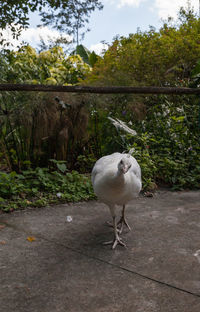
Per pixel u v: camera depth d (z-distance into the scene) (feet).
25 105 16.52
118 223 11.80
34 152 17.42
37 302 7.13
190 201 15.06
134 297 7.32
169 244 10.25
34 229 11.52
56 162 16.61
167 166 18.16
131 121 20.53
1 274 8.32
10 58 19.53
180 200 15.24
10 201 14.16
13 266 8.77
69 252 9.72
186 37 25.20
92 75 21.22
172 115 20.39
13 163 17.67
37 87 12.48
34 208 13.91
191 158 19.03
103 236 11.02
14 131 17.87
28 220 12.44
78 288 7.71
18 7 18.30
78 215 13.11
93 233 11.27
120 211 13.56
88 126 19.45
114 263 9.01
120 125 18.04
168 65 25.30
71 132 17.98
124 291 7.57
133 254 9.59
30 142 17.35
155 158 18.66
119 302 7.13
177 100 22.17
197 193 16.56
